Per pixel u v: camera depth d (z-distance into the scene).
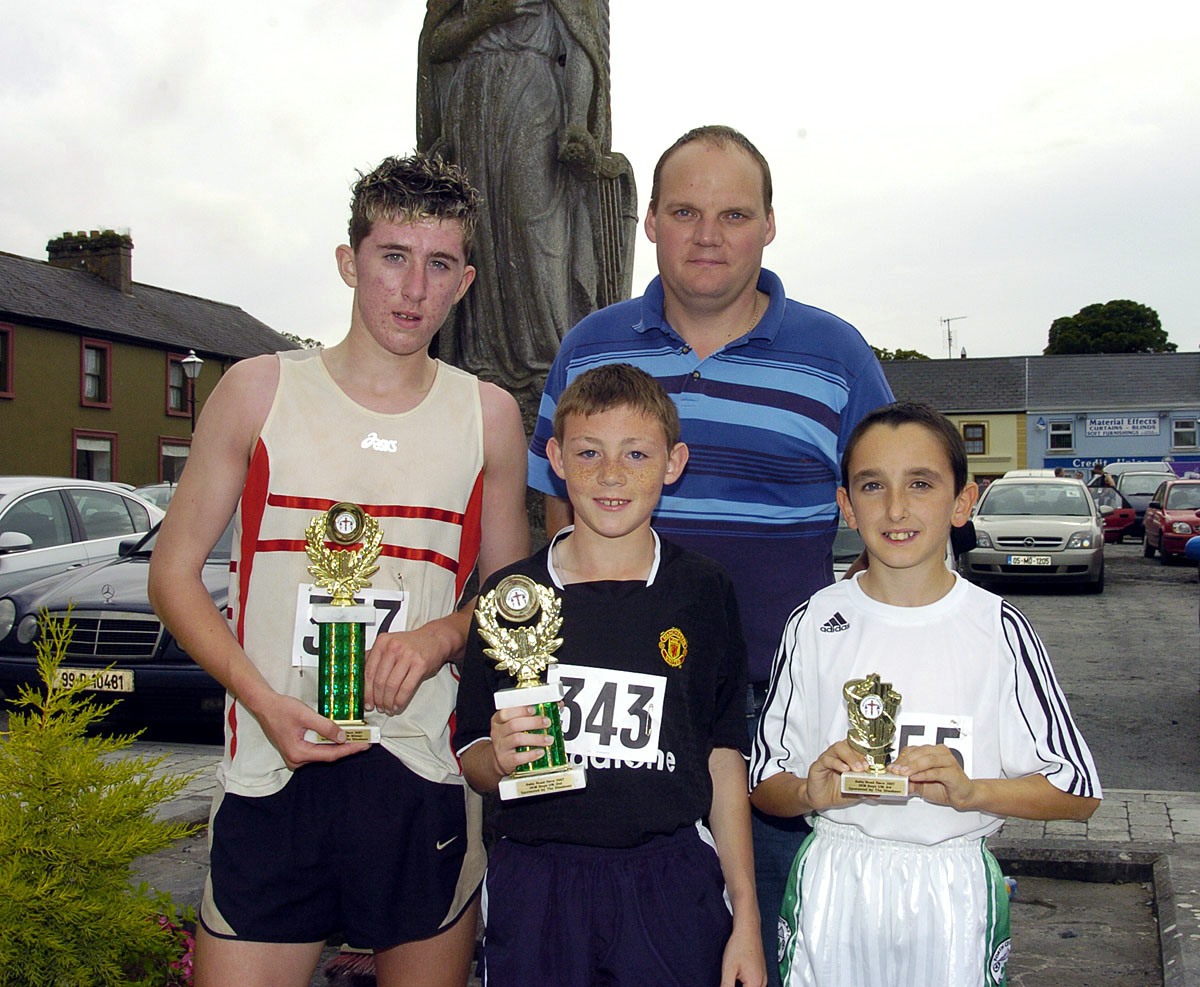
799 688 2.46
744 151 2.63
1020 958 3.92
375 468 2.36
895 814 2.29
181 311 37.25
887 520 2.32
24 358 29.28
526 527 2.66
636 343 2.88
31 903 2.63
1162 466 31.55
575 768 2.08
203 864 4.53
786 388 2.72
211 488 2.36
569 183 5.38
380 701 2.21
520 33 5.27
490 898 2.21
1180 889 4.15
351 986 3.43
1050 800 2.18
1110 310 69.44
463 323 5.48
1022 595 15.22
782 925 2.44
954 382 51.34
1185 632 11.77
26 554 8.78
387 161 2.36
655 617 2.27
